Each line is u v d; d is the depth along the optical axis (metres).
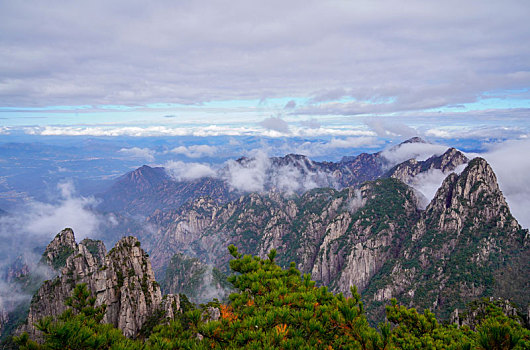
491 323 8.50
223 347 9.47
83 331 8.19
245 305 12.76
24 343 7.84
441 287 120.69
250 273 14.33
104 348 8.48
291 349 8.66
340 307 10.51
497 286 110.56
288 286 14.02
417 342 14.48
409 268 142.12
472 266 121.50
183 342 9.26
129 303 59.88
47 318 8.29
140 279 66.38
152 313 62.44
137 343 8.71
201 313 11.43
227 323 10.37
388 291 134.12
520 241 128.00
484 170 156.00
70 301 13.16
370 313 127.81
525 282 108.75
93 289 62.56
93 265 84.69
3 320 104.06
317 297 12.05
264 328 9.79
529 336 8.16
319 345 9.44
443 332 16.70
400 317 19.23
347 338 9.90
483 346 8.23
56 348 7.76
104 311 13.12
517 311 65.19
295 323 10.01
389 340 9.74
